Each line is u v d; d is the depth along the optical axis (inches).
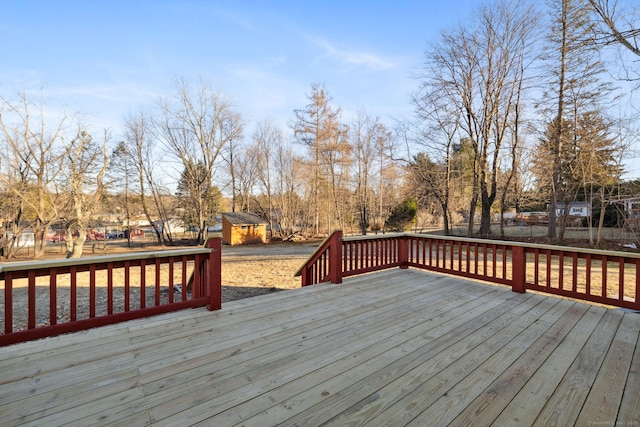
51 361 85.5
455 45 598.5
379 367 83.1
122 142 940.6
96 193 615.5
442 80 618.8
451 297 152.0
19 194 569.9
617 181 478.0
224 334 105.3
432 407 65.7
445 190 688.4
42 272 96.7
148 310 115.3
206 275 134.7
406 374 79.4
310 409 64.8
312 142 885.2
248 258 543.5
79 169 582.6
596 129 487.2
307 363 85.1
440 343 99.0
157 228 996.6
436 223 1079.0
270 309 132.5
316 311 130.3
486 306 138.1
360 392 71.2
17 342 92.0
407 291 162.7
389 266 212.1
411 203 945.5
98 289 301.0
